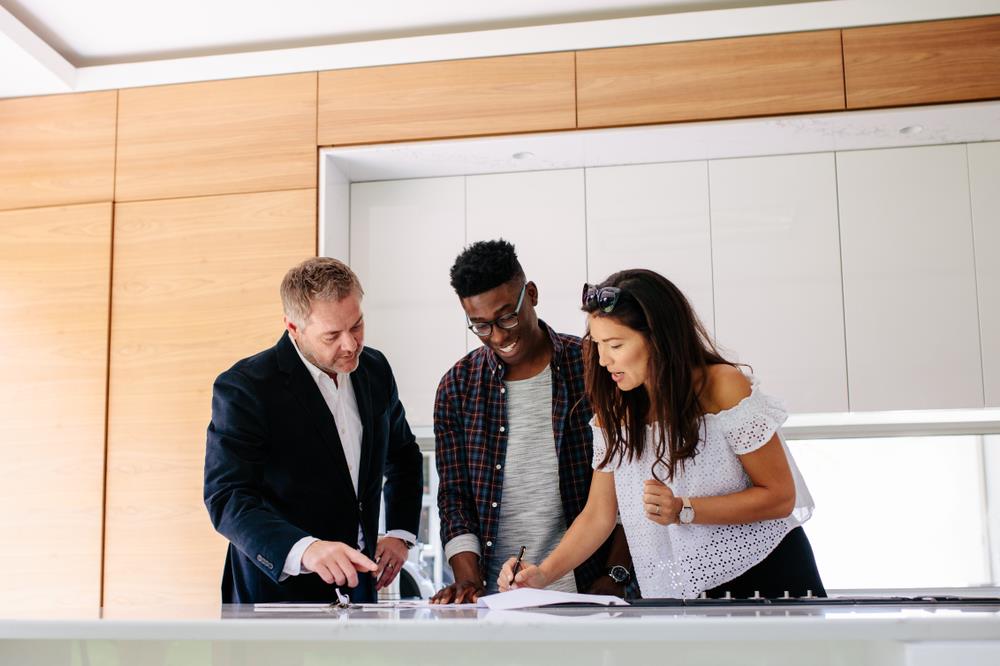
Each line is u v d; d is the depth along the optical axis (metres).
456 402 2.31
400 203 3.47
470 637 1.11
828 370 3.20
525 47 3.18
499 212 3.42
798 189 3.29
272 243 3.24
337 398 2.15
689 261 3.30
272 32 3.26
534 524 2.22
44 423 3.25
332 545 1.69
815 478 3.44
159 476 3.17
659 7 3.15
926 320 3.19
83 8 3.07
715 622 1.08
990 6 3.01
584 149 3.24
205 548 3.11
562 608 1.43
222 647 1.27
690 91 3.10
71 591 3.14
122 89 3.39
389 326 3.41
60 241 3.34
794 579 1.83
